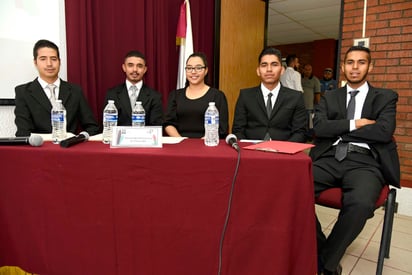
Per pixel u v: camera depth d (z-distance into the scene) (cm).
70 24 214
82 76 222
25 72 201
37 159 115
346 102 188
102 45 237
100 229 116
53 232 118
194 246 112
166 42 276
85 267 119
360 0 283
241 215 108
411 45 263
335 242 147
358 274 170
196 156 107
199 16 312
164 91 275
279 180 104
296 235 107
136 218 113
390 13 270
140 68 221
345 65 186
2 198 119
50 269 120
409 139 271
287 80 454
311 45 823
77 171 113
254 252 109
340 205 158
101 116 239
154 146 121
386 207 160
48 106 187
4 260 122
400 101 272
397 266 179
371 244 208
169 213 112
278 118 198
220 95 212
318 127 182
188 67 210
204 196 109
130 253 116
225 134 206
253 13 368
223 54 332
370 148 173
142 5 254
